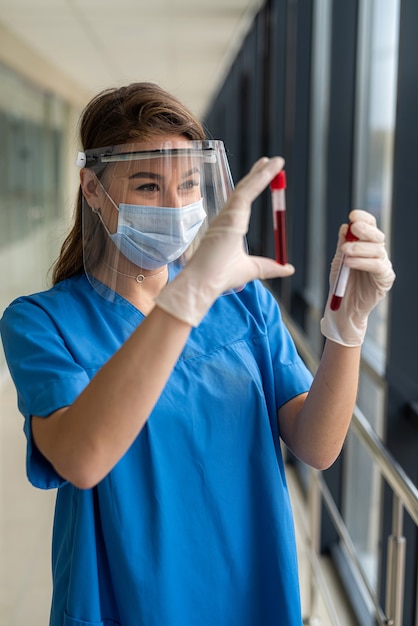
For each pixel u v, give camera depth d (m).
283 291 4.67
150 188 1.07
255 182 0.89
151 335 0.89
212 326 1.19
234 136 8.70
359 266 0.96
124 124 1.08
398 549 1.77
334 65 3.20
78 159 1.12
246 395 1.15
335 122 3.24
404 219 2.14
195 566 1.10
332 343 1.07
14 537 3.11
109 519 1.06
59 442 0.92
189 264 0.90
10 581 2.74
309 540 2.62
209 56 7.83
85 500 1.06
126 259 1.14
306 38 4.20
